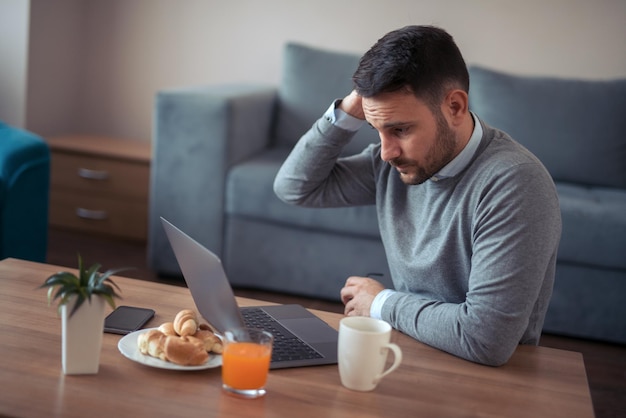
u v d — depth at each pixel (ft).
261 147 11.43
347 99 5.33
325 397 3.69
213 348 4.02
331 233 9.91
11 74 12.77
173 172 10.27
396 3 12.41
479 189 4.64
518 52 12.07
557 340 9.36
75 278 3.69
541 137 10.58
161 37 13.60
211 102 10.03
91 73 14.03
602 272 9.19
